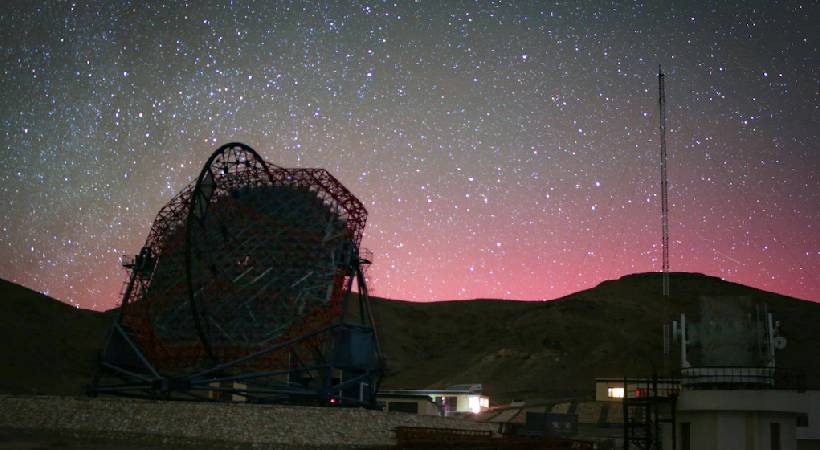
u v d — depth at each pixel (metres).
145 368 62.59
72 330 148.38
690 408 35.53
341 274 62.75
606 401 91.62
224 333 60.28
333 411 56.28
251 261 62.84
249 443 51.41
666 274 70.69
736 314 37.25
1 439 50.03
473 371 165.50
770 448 34.69
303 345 59.84
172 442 51.09
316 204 65.31
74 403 58.53
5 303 148.00
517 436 55.16
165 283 63.91
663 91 74.69
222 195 66.44
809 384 146.62
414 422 58.16
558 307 193.75
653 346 169.25
